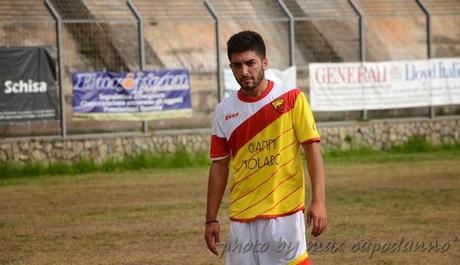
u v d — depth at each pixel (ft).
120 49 171.63
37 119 163.22
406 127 192.54
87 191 132.26
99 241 89.15
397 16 196.85
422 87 195.11
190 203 115.75
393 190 122.93
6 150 160.15
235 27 181.57
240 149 45.06
